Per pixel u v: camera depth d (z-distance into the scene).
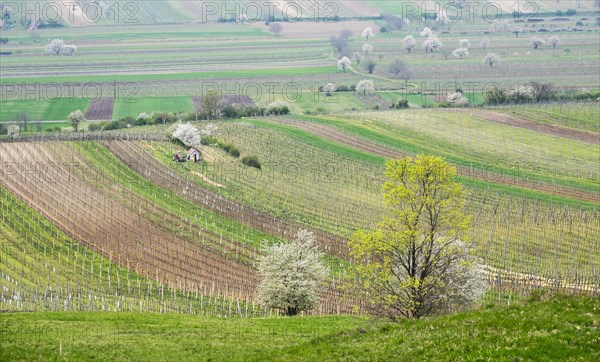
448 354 99.00
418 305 135.75
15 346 115.62
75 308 185.62
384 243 137.25
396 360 100.62
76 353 113.25
